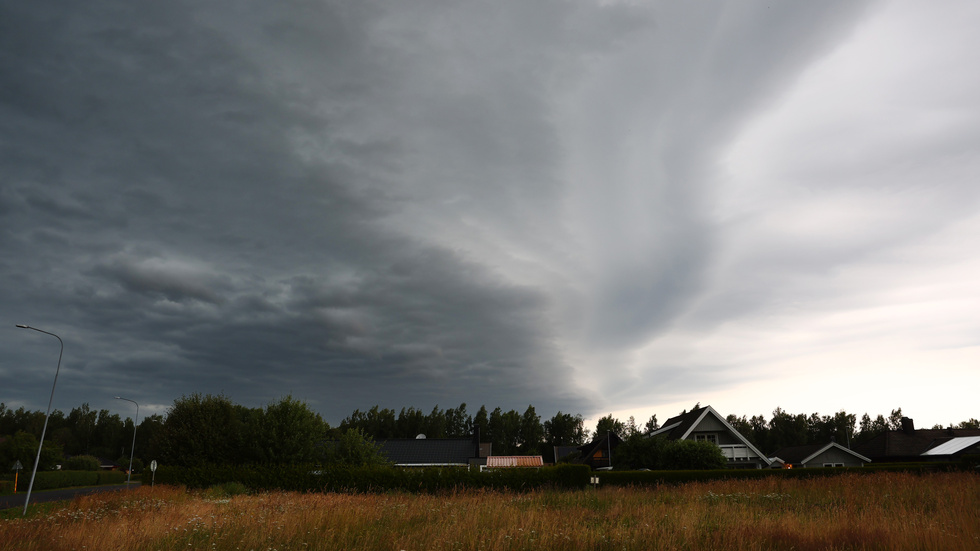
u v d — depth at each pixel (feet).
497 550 33.40
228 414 144.77
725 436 147.84
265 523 44.11
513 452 386.32
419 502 65.31
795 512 50.11
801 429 356.79
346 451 126.00
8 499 122.83
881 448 170.81
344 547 35.01
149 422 447.01
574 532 38.50
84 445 440.04
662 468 125.29
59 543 37.22
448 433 409.08
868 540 32.81
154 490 98.48
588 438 394.73
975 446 148.56
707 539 34.65
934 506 51.62
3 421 437.99
